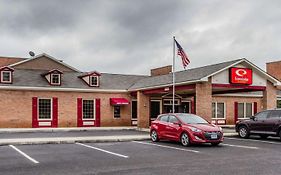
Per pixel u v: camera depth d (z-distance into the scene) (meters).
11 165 11.23
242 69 24.45
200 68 26.78
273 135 19.80
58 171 10.16
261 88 25.62
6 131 25.52
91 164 11.38
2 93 28.14
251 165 11.06
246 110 37.72
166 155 13.51
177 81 25.48
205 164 11.28
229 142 18.64
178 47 24.33
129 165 11.16
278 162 11.66
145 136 21.42
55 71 30.28
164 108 33.81
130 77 36.75
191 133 16.41
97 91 31.53
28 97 29.03
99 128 29.42
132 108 33.19
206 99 23.62
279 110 19.75
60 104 30.19
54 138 19.80
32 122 29.05
